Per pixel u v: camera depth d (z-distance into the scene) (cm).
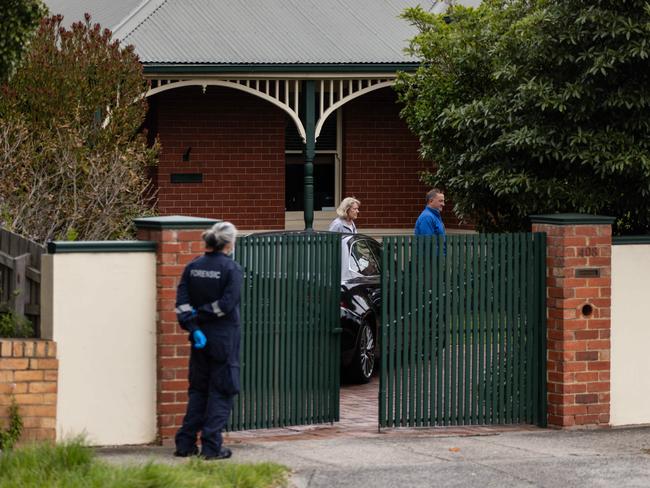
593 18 2192
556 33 2269
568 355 2139
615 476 1731
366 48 3869
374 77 3838
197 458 1720
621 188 2288
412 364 2109
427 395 2122
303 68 3744
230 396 1795
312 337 2081
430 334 2117
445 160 2614
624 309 2186
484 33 2628
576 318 2142
